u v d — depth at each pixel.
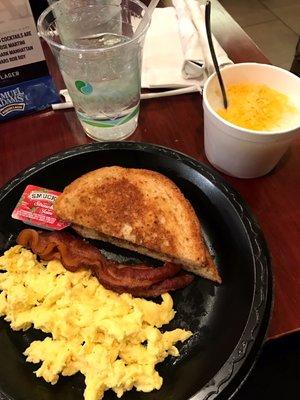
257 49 0.90
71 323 0.51
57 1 0.73
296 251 0.57
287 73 0.62
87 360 0.48
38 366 0.48
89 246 0.58
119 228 0.57
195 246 0.54
